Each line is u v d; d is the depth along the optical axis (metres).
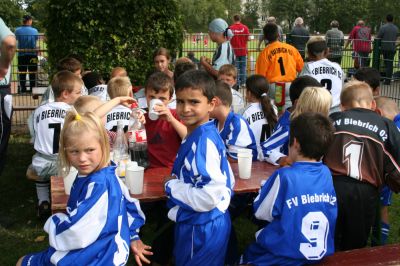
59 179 3.33
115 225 2.44
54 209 2.87
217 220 2.75
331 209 2.74
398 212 5.07
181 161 2.78
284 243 2.65
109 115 4.21
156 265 3.41
